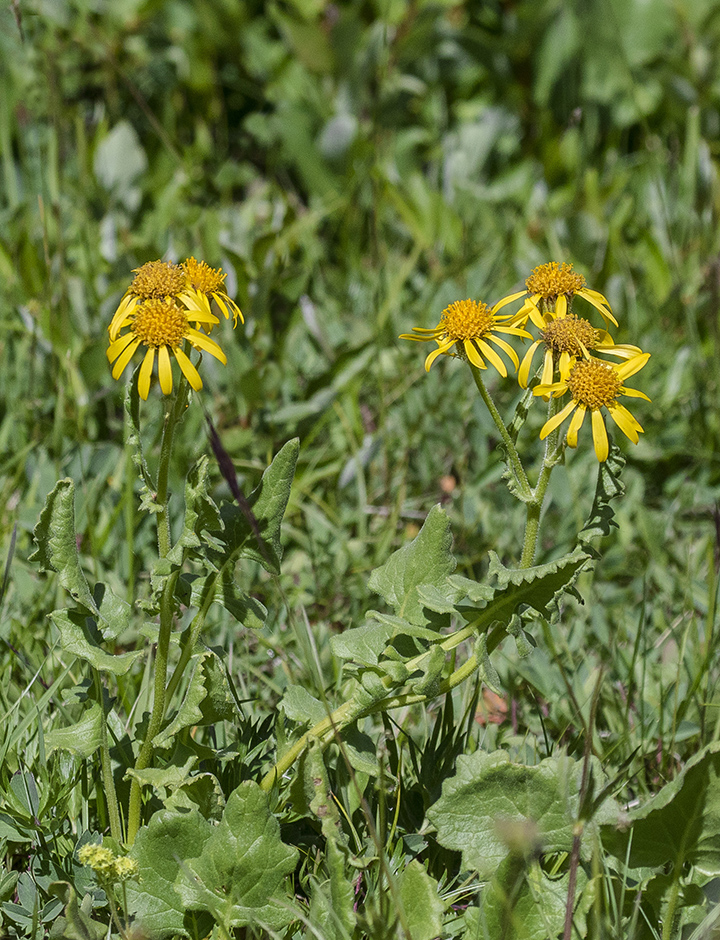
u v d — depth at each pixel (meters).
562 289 1.87
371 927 1.67
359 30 5.43
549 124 5.67
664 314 4.43
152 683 2.28
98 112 5.25
